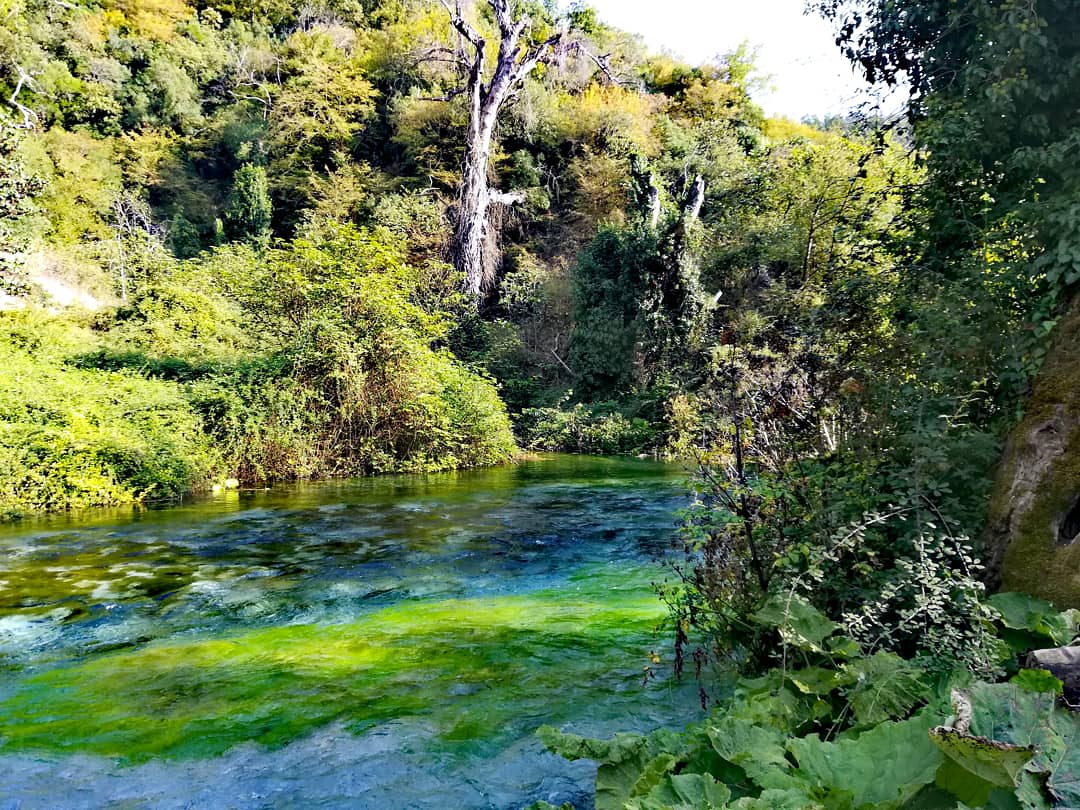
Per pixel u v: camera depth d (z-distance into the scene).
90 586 5.73
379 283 14.64
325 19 48.22
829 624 2.75
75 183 31.53
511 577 6.01
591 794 2.58
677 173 31.84
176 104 42.22
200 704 3.40
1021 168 4.19
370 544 7.36
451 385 15.73
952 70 4.64
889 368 4.05
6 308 18.39
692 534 3.73
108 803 2.54
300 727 3.14
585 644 4.20
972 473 3.49
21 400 10.62
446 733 3.06
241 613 4.97
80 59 39.97
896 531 3.35
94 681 3.70
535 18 41.53
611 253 23.78
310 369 13.89
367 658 4.00
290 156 37.28
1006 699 1.83
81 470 9.86
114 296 22.73
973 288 3.94
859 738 2.02
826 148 14.18
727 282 21.25
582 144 34.09
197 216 38.44
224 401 12.53
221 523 8.55
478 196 27.94
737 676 3.43
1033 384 3.40
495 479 13.13
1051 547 2.91
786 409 4.20
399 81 40.47
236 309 17.69
